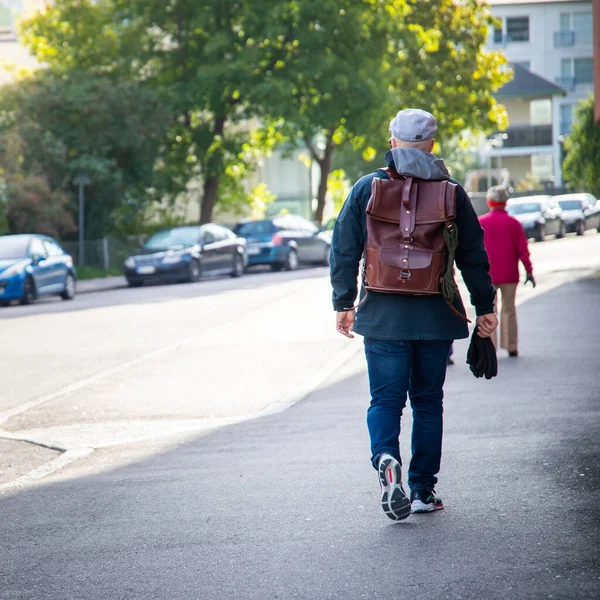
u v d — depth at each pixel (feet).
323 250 382.01
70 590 42.22
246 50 379.35
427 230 48.67
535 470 58.54
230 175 432.66
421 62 432.25
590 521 47.62
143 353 131.95
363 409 84.28
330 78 383.65
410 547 45.03
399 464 47.34
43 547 48.96
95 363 124.67
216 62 383.86
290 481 59.41
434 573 41.34
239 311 186.19
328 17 384.47
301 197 643.04
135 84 375.86
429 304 49.08
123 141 369.71
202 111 404.36
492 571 41.24
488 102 444.14
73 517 54.49
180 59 398.62
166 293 254.27
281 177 641.81
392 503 47.01
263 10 380.37
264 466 64.23
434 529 47.62
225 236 327.67
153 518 53.11
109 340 149.38
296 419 81.35
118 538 49.73
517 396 85.81
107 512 55.11
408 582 40.50
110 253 376.68
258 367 114.21
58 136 364.79
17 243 255.50
